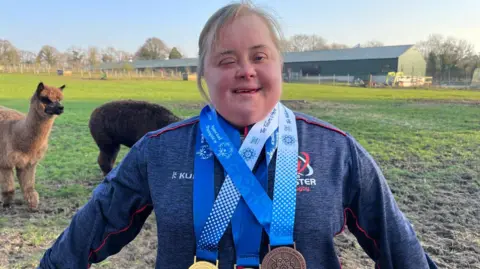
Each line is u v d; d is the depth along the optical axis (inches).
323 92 1262.3
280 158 57.0
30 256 164.2
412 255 59.7
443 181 284.0
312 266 54.3
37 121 216.4
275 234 54.2
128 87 1314.0
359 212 59.4
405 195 249.4
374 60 2230.6
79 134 456.4
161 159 59.9
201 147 59.9
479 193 256.8
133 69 2502.5
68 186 265.6
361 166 58.4
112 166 291.9
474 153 371.9
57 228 195.5
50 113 216.2
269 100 58.1
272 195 56.2
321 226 54.4
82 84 1391.5
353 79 2134.6
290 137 58.7
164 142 61.3
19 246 174.4
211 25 58.7
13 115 229.9
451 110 770.8
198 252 55.8
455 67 2343.8
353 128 522.0
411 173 302.7
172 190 57.5
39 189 258.2
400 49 2224.4
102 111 281.9
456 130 508.4
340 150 58.6
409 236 60.1
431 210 225.5
